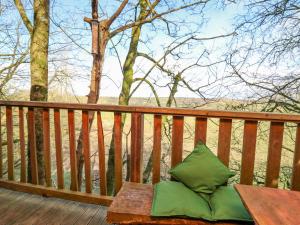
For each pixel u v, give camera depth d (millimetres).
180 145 1945
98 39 3535
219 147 1879
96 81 3857
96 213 2098
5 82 5883
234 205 1476
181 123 1925
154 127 1972
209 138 4918
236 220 1397
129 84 5801
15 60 5871
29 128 2299
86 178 2203
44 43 3773
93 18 3422
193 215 1429
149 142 5633
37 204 2223
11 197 2336
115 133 2066
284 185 4645
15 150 5922
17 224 1921
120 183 2107
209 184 1615
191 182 1654
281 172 4680
